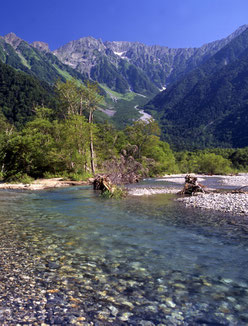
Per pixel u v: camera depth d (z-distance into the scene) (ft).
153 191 81.41
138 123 222.28
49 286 16.22
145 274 18.54
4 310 13.17
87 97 159.02
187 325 12.36
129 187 98.99
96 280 17.35
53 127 165.48
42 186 97.66
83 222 36.50
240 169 387.14
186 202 56.34
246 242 26.99
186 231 31.50
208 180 155.84
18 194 74.59
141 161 163.02
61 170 141.49
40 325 12.00
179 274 18.65
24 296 14.78
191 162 286.46
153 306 14.10
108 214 42.80
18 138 128.67
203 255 22.91
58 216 41.01
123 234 30.01
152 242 26.84
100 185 87.04
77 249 24.26
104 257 22.11
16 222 36.06
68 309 13.52
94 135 149.59
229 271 19.31
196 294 15.60
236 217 40.19
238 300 14.93
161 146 274.77
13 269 18.89
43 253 22.86
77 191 83.71
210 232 31.04
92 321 12.49
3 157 129.08
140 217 40.24
